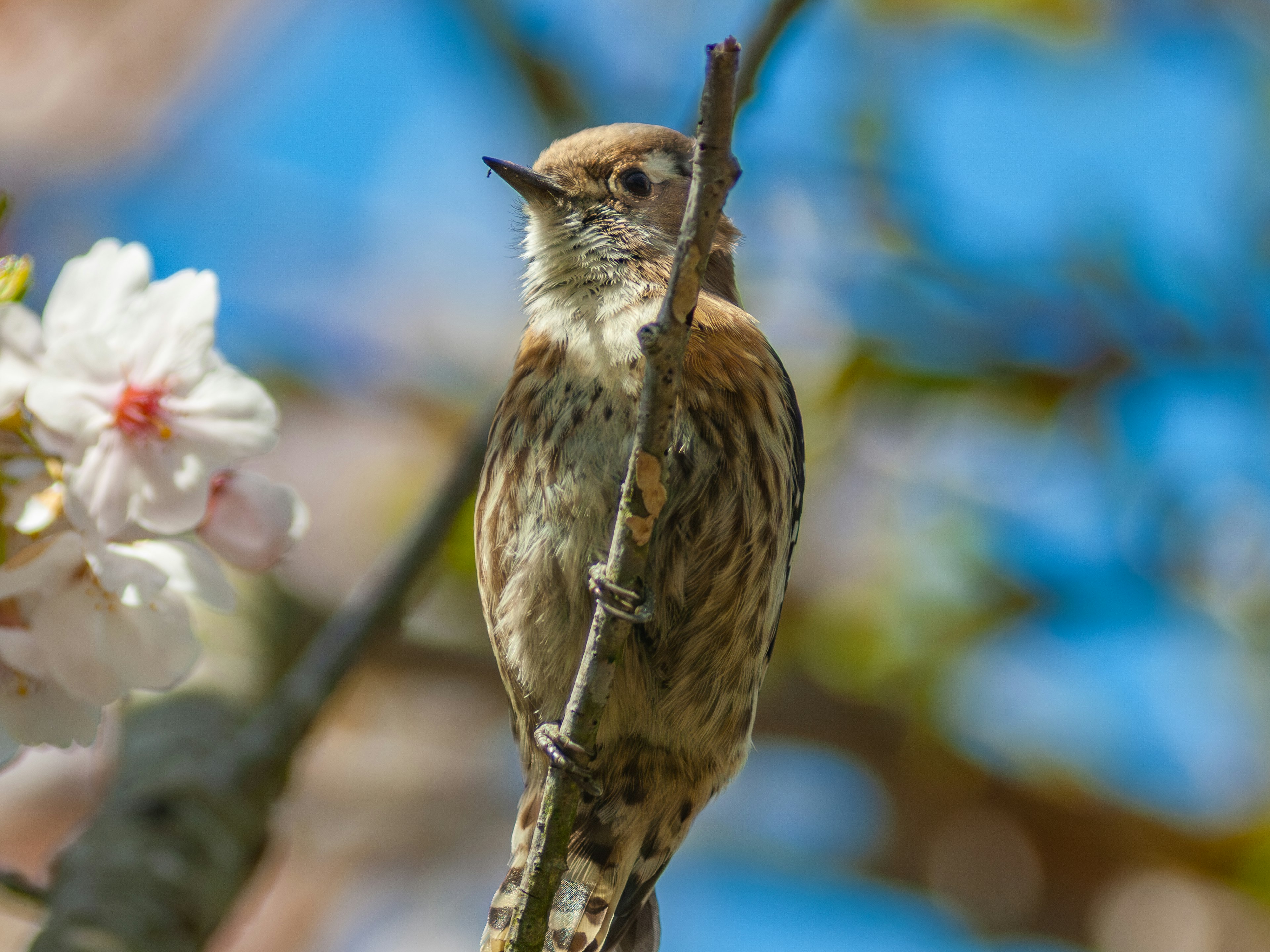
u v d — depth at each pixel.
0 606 4.75
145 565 4.59
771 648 7.08
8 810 12.33
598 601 4.98
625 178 7.77
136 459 4.65
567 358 6.80
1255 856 11.96
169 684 4.79
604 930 6.57
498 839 13.05
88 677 4.73
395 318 13.32
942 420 11.30
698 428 6.58
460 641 12.38
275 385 12.88
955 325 11.15
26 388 4.62
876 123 11.55
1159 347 11.23
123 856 7.28
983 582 11.13
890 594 11.22
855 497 11.44
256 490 5.25
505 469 6.79
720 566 6.54
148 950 6.75
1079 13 11.68
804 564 11.37
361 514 12.56
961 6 11.77
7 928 11.63
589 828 6.71
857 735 11.81
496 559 6.77
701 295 7.31
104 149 13.73
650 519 4.80
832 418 11.13
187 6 14.02
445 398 13.03
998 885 12.47
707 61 4.43
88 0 13.92
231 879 7.57
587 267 7.45
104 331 4.78
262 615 10.52
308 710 8.29
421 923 12.65
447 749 13.45
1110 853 12.23
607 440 6.50
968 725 11.81
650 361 4.63
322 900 12.63
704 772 6.78
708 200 4.47
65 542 4.59
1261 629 11.34
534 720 6.77
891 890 12.88
